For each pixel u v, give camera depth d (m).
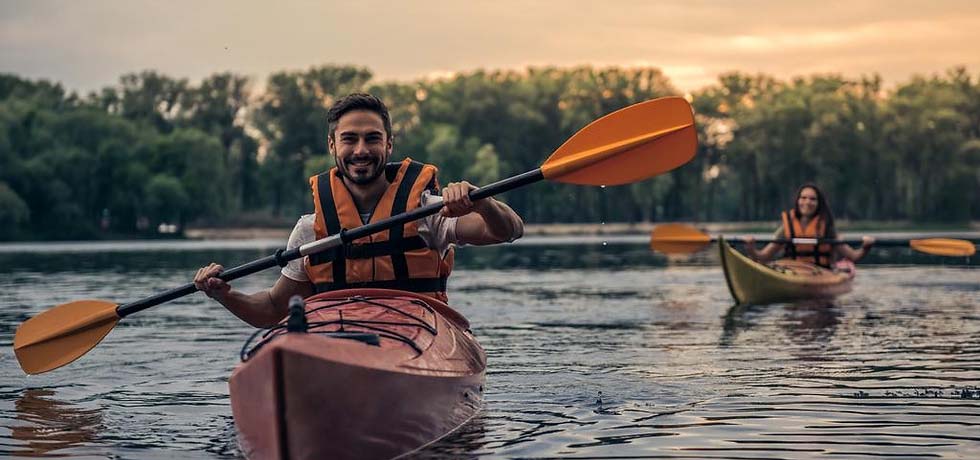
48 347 6.12
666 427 4.86
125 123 73.69
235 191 85.75
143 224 76.88
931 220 87.19
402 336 4.46
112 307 5.99
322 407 3.77
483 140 91.88
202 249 39.47
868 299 12.09
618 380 6.24
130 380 6.45
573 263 22.78
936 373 6.38
